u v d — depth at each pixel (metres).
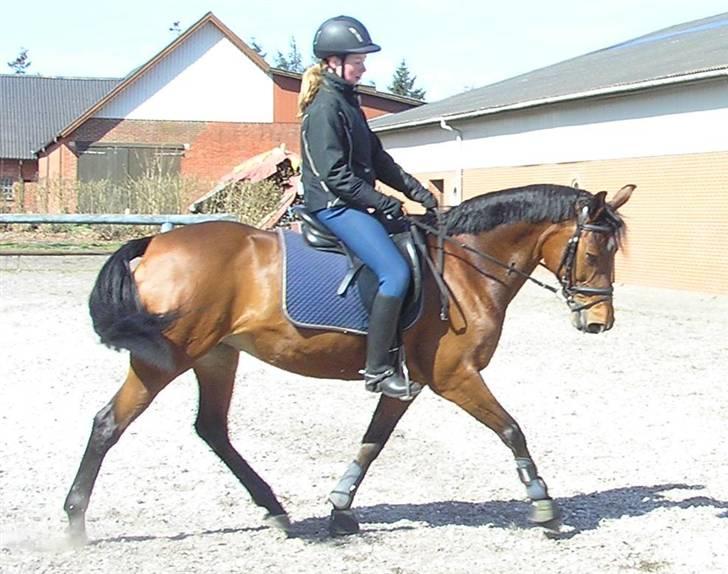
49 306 15.44
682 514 6.23
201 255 5.38
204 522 6.03
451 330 5.59
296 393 9.72
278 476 6.98
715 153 20.12
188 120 44.22
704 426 8.55
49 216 18.05
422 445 7.82
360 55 5.27
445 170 30.95
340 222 5.39
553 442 7.98
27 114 56.91
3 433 7.95
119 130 43.75
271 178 29.97
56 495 6.44
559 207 5.74
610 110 23.16
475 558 5.46
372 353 5.42
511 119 27.17
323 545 5.64
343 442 7.89
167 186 33.34
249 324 5.44
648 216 22.06
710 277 20.41
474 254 5.70
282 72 44.31
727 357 12.20
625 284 22.84
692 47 26.53
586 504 6.43
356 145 5.40
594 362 11.74
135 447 7.63
